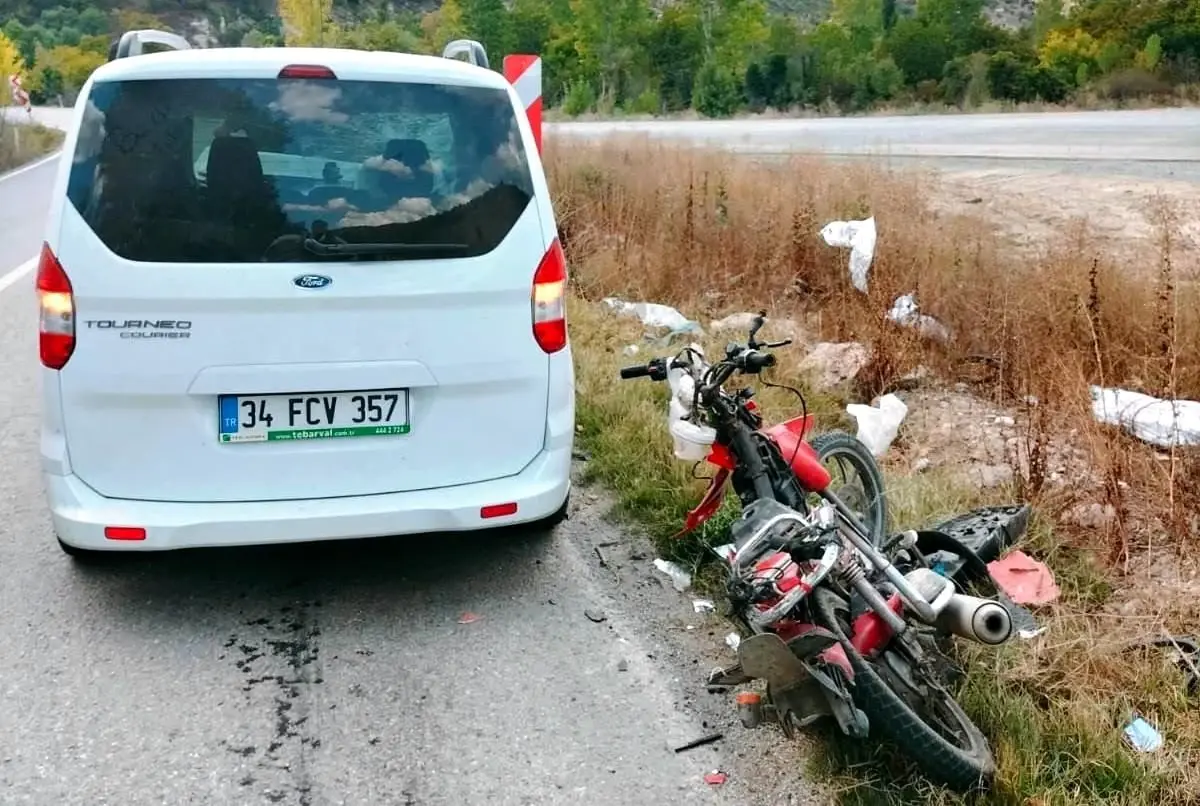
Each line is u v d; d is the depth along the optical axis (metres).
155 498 3.55
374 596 4.04
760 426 3.69
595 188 10.70
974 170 12.49
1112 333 5.82
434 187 3.66
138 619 3.83
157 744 3.12
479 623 3.84
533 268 3.78
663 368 3.72
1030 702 3.12
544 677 3.50
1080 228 7.33
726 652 3.66
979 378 6.18
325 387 3.56
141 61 3.55
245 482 3.57
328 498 3.63
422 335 3.62
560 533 4.60
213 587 4.09
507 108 3.85
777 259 8.13
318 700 3.36
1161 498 4.29
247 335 3.48
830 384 6.14
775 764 3.04
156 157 3.47
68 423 3.51
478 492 3.77
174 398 3.48
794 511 3.15
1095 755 2.90
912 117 25.08
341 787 2.95
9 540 4.45
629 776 3.00
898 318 6.63
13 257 12.10
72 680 3.44
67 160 3.48
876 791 2.84
